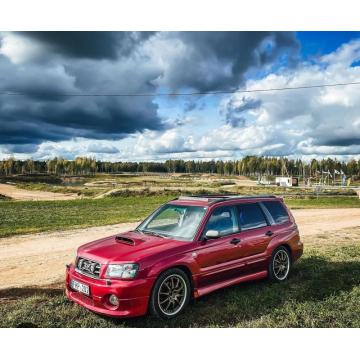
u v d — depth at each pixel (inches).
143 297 205.2
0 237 547.5
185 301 224.1
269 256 280.2
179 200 284.4
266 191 2187.5
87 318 216.5
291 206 1200.8
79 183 4958.2
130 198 1444.4
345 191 2059.5
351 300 241.0
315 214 935.0
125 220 733.3
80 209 1023.0
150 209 1017.5
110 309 203.9
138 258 210.2
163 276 214.5
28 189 3034.0
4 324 210.8
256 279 291.4
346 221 777.6
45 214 882.8
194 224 250.2
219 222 257.6
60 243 500.4
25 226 664.4
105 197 1603.1
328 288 269.6
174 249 225.0
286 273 295.9
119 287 201.3
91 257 221.3
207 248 238.5
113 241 246.8
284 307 230.8
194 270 228.8
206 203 263.9
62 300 246.1
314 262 357.4
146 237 248.7
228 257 250.4
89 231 604.4
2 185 3329.2
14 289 283.7
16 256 418.3
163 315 213.9
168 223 265.6
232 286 276.5
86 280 214.7
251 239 268.1
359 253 403.2
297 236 310.0
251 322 209.8
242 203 280.5
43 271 347.6
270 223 292.4
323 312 223.3
